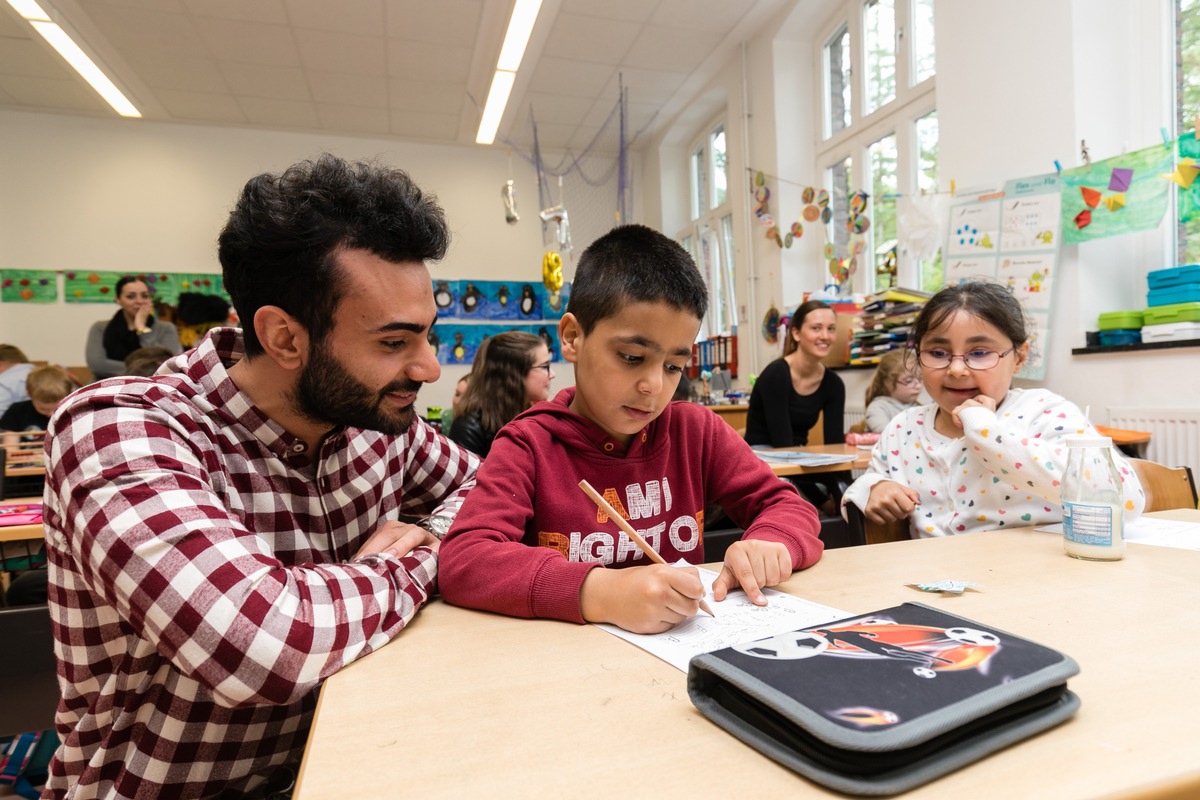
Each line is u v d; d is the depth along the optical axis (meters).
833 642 0.45
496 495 0.83
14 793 1.39
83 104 5.01
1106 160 2.34
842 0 3.99
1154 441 2.18
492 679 0.49
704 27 4.31
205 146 5.44
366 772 0.36
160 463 0.58
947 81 2.93
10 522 1.45
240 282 0.64
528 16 3.61
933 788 0.33
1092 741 0.36
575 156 6.23
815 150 4.34
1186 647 0.50
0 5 3.72
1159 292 2.28
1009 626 0.55
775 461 1.99
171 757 0.63
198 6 3.79
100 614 0.62
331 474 0.77
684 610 0.56
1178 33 2.39
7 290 5.06
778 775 0.35
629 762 0.36
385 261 0.62
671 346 0.83
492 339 2.30
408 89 4.85
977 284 1.31
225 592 0.53
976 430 1.15
